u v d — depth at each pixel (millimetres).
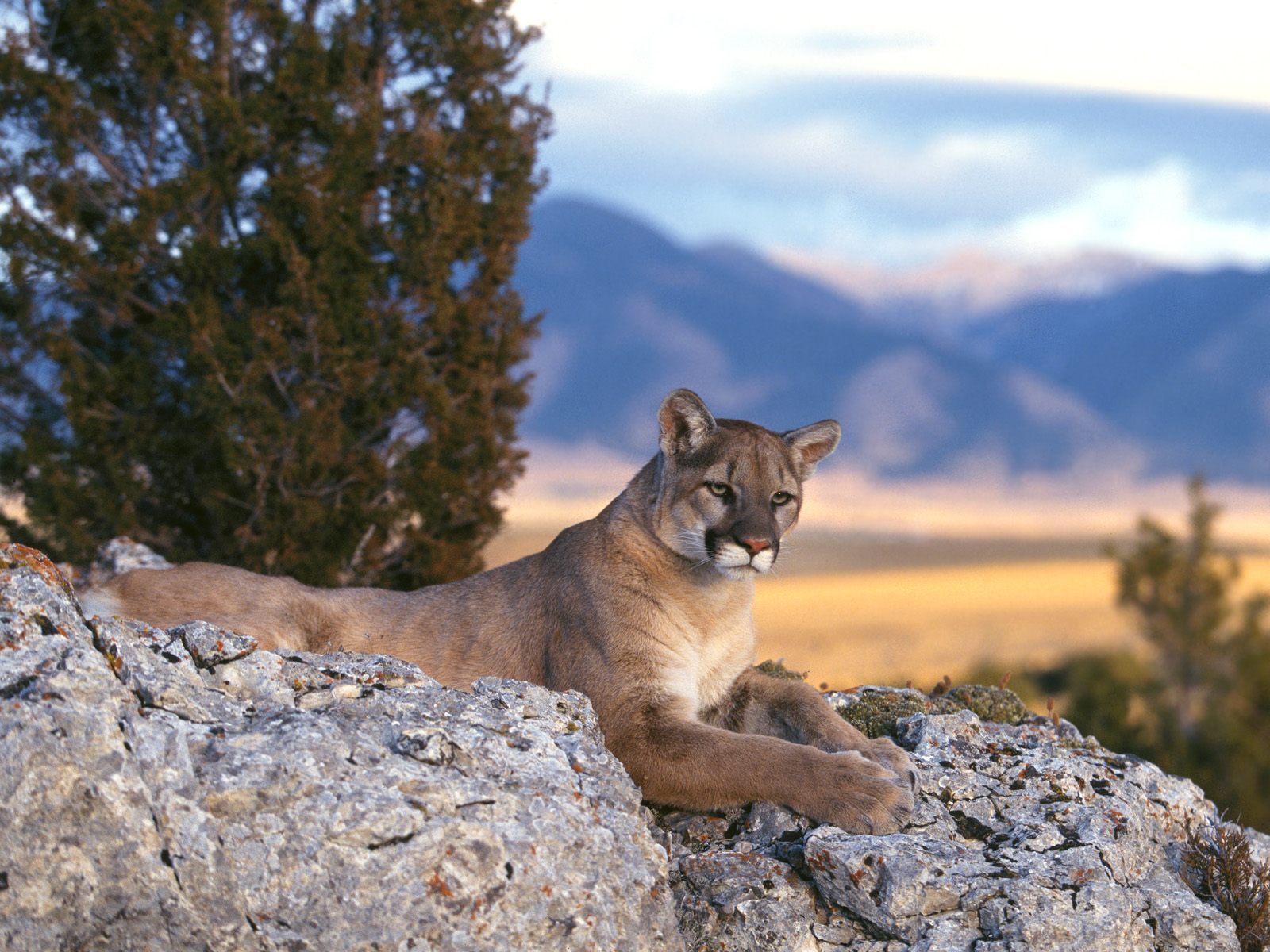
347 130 19953
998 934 7371
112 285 19406
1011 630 106062
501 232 21031
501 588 10281
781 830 8391
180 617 10117
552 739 7562
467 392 20891
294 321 19375
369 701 7355
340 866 6176
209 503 19438
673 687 9320
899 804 8203
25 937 5723
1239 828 10039
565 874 6660
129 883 5840
